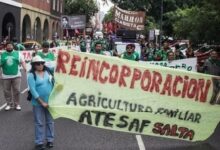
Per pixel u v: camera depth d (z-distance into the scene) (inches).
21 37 1846.7
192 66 650.8
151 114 376.2
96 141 402.0
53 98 363.9
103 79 371.2
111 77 372.5
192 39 1039.0
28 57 828.0
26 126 458.0
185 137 382.0
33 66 363.6
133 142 400.5
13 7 1726.1
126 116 373.1
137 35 1758.1
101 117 371.2
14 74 543.5
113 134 430.6
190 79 380.2
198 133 382.3
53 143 391.2
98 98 370.9
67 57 367.2
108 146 385.1
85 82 369.4
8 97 549.3
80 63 368.5
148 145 390.0
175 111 379.2
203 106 382.9
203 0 815.1
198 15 868.6
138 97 374.9
